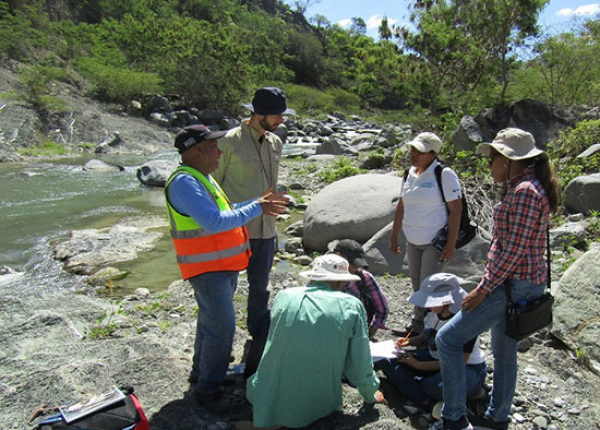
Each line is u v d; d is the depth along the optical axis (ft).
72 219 30.50
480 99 61.05
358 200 25.07
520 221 9.14
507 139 9.52
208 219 9.79
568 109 44.50
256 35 138.72
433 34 63.41
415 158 13.84
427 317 12.14
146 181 41.55
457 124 47.21
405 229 14.43
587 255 15.31
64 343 14.60
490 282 9.42
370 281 13.78
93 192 38.29
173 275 21.80
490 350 14.42
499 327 10.05
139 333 15.58
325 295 10.17
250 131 12.92
